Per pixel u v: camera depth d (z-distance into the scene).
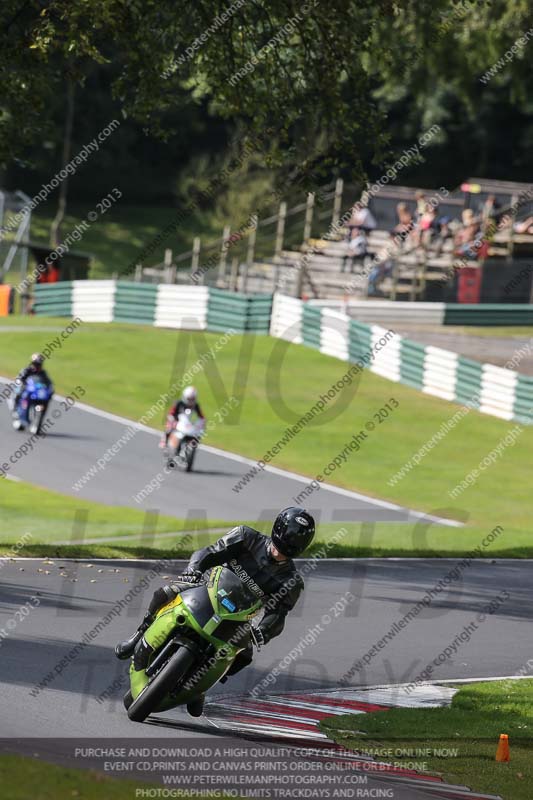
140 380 113.31
